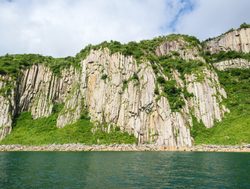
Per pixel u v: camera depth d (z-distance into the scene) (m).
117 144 119.69
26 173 54.41
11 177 50.06
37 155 92.75
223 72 171.88
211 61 179.50
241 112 133.00
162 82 137.88
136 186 42.81
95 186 42.75
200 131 125.88
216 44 199.25
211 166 63.28
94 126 133.12
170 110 124.44
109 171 57.06
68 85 166.50
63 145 119.81
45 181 46.44
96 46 156.62
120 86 139.75
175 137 118.69
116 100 136.88
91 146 118.12
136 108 131.00
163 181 46.56
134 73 141.50
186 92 140.50
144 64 141.12
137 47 158.00
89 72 151.12
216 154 93.56
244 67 173.38
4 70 154.00
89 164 68.25
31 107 158.12
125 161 74.19
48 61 177.12
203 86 140.00
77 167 63.00
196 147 112.25
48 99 159.50
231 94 148.25
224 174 52.47
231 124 125.88
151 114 127.75
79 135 129.00
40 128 143.00
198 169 59.06
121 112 133.88
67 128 135.50
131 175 52.28
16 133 138.38
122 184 44.22
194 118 132.12
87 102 146.25
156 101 129.00
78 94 148.88
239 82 159.12
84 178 49.19
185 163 69.06
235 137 114.44
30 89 160.62
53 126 144.50
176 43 175.00
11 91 148.75
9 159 79.62
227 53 184.88
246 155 88.62
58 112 156.12
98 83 145.38
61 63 174.12
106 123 134.88
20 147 120.12
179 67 152.75
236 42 193.88
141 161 74.12
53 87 163.75
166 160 75.88
